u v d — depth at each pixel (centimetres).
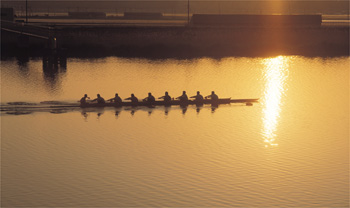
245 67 18362
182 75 16338
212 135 8769
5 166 7012
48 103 11338
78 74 16350
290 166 7038
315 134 8925
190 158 7412
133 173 6738
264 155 7569
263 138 8600
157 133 8912
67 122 9694
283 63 19625
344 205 5700
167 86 14250
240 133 8956
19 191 6091
